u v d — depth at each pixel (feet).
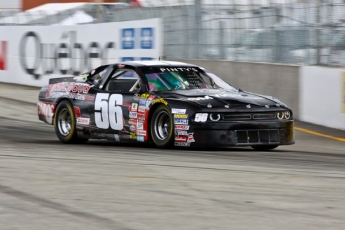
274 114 85.25
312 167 72.18
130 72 93.45
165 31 176.35
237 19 154.40
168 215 46.73
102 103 93.81
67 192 55.21
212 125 81.76
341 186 59.26
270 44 144.05
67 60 198.18
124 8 190.19
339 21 123.95
